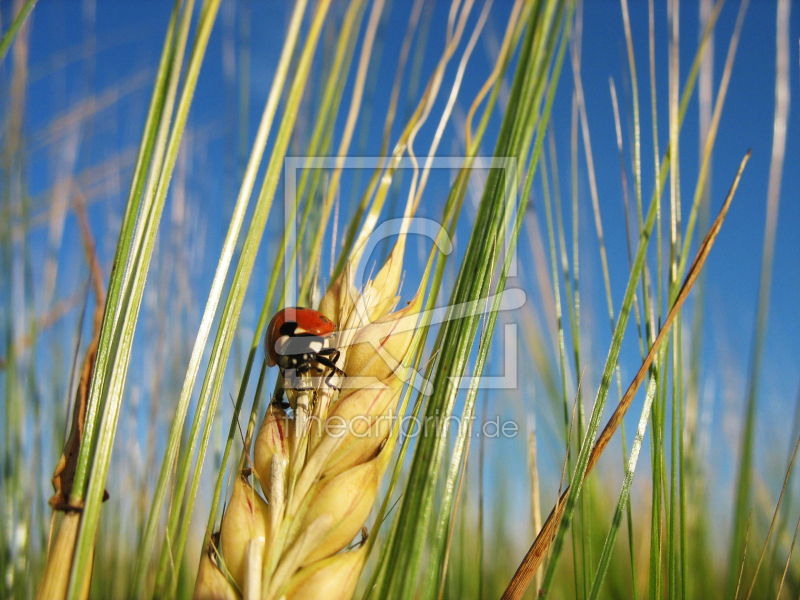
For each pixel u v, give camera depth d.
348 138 0.08
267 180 0.07
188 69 0.06
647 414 0.07
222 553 0.06
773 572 0.08
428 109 0.08
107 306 0.06
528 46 0.07
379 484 0.06
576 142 0.08
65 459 0.06
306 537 0.06
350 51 0.08
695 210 0.07
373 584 0.06
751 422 0.08
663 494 0.07
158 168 0.06
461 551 0.08
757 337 0.08
